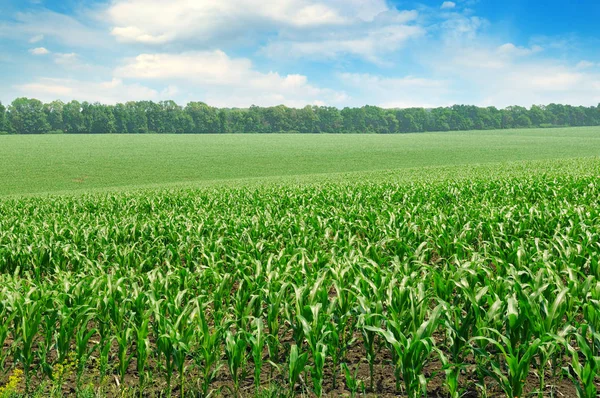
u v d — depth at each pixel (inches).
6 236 501.7
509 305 199.5
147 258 382.0
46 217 728.3
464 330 209.0
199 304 247.8
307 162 2869.1
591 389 170.4
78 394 205.8
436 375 222.4
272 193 898.1
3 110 6156.5
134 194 1101.7
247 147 3745.1
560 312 215.0
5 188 2022.6
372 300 249.1
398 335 209.0
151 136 5128.0
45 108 6565.0
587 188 707.4
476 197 690.2
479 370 196.1
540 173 1216.2
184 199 910.4
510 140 4525.1
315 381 191.8
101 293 259.4
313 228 459.2
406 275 266.2
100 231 498.6
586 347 173.2
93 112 6510.8
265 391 204.2
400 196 764.6
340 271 274.8
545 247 350.9
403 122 7691.9
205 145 3914.9
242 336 220.8
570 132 6092.5
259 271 291.1
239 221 514.9
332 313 237.3
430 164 2716.5
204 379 207.0
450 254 371.9
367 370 229.9
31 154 3134.8
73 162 2790.4
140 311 242.1
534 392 188.9
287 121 7288.4
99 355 248.4
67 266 427.5
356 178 1721.2
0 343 229.1
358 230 476.7
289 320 229.3
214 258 362.6
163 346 207.3
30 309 233.0
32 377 230.8
